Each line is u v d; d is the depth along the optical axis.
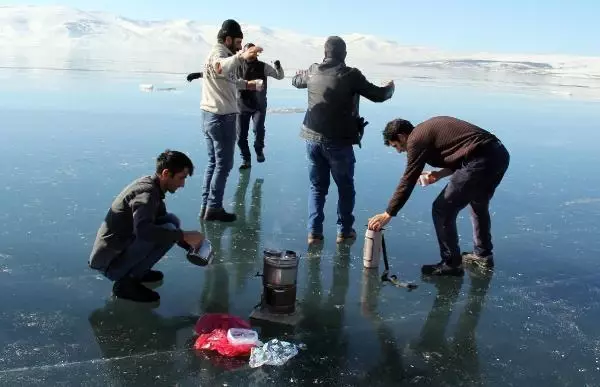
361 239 5.48
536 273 4.84
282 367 3.26
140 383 3.04
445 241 4.66
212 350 3.38
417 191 7.23
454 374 3.29
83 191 6.43
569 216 6.42
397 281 4.53
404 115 14.14
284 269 3.78
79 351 3.32
